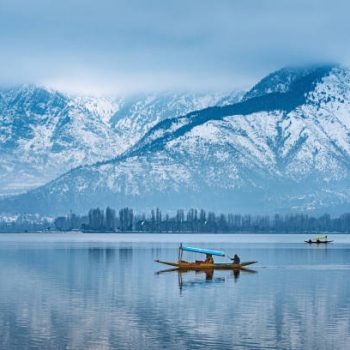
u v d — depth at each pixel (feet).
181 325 481.87
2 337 447.42
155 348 423.23
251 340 442.50
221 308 549.13
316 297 610.65
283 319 504.43
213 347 426.10
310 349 422.82
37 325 480.23
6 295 614.75
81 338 445.37
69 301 580.71
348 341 440.86
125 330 466.70
